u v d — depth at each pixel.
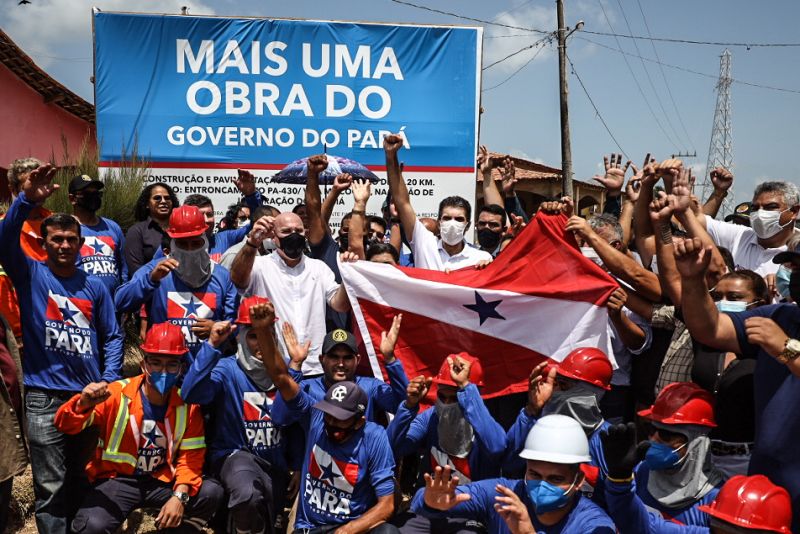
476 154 11.25
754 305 4.57
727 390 4.37
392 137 7.04
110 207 9.66
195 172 10.86
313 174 6.74
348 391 4.68
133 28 10.73
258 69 10.89
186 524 5.75
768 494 3.24
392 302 5.89
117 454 5.08
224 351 6.27
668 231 4.82
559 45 23.41
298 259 6.11
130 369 8.72
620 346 5.84
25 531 5.96
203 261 5.78
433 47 11.15
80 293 5.31
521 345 5.73
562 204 5.85
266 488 5.17
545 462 3.76
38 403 5.16
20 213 4.97
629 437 3.63
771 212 5.79
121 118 10.75
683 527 3.73
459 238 6.96
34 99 19.48
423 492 4.30
